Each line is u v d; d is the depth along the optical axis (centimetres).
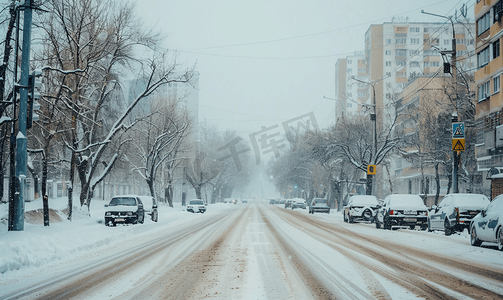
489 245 1625
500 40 3394
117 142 3950
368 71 11038
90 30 2414
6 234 1491
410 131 5675
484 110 3697
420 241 1758
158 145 4422
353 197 3288
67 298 772
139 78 2873
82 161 2950
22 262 1145
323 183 6669
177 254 1366
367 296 760
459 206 2000
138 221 2769
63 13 2195
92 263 1217
